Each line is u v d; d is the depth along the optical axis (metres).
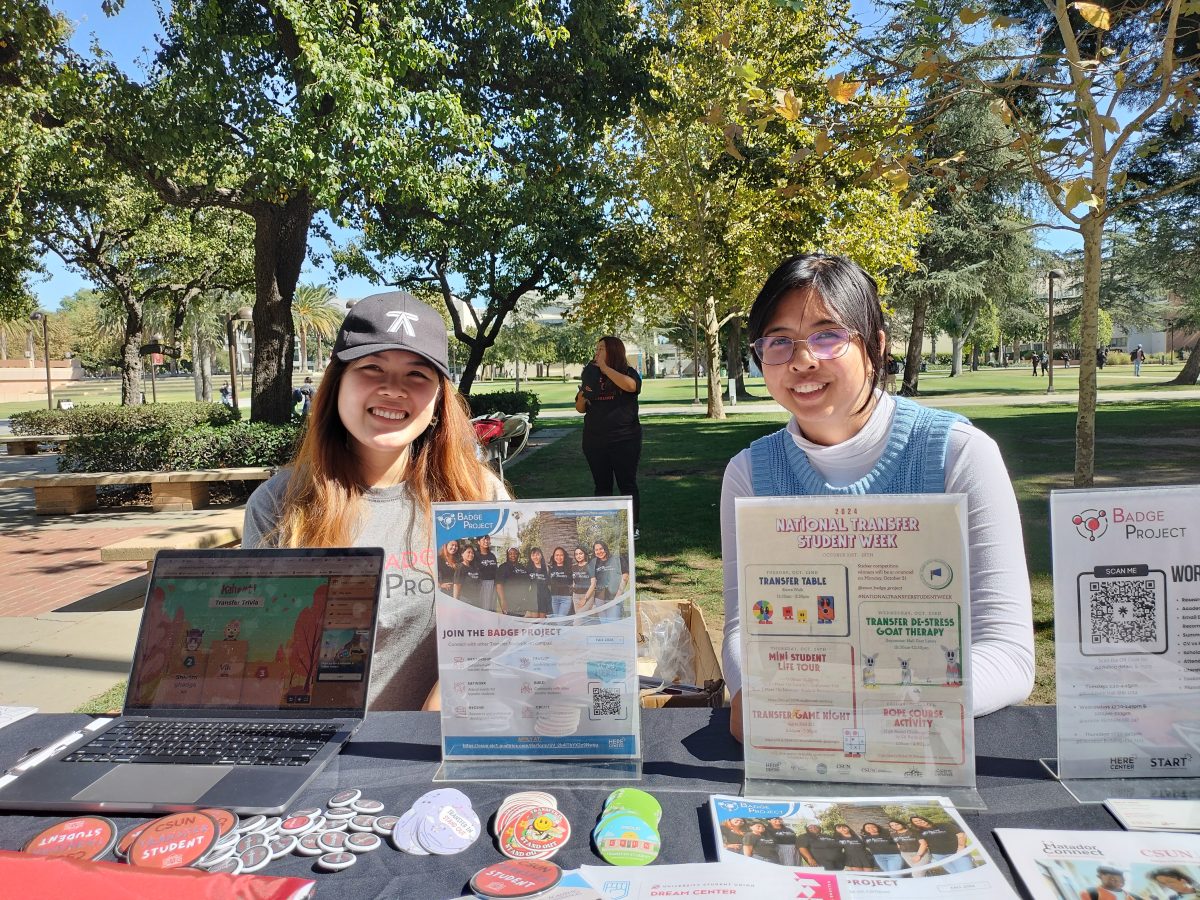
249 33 8.36
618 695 1.29
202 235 20.17
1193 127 10.20
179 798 1.20
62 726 1.48
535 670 1.30
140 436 9.74
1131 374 40.88
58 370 63.25
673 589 5.27
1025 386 32.16
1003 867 1.01
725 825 1.09
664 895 0.96
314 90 6.96
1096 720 1.17
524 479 11.00
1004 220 23.80
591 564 1.29
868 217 15.38
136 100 8.00
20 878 0.99
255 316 10.58
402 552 1.92
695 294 17.41
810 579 1.19
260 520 1.99
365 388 1.79
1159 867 0.98
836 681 1.19
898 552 1.17
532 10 8.37
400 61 7.62
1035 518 6.79
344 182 8.19
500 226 10.92
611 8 9.70
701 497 8.82
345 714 1.40
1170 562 1.15
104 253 20.58
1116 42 6.26
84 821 1.15
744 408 25.42
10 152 8.39
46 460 16.39
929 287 25.02
